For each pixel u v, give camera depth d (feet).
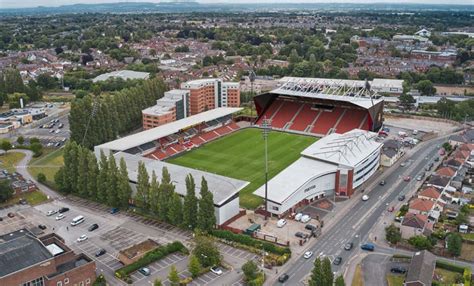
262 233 529.04
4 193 620.90
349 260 470.80
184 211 524.11
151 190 557.33
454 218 561.84
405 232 513.04
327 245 502.79
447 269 450.71
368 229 538.88
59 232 536.01
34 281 402.52
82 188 624.18
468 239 507.71
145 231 536.42
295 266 461.37
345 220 564.71
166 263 467.11
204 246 457.68
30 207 608.19
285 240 513.04
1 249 413.80
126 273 444.96
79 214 584.40
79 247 500.74
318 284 383.04
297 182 602.03
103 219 569.23
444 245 495.41
